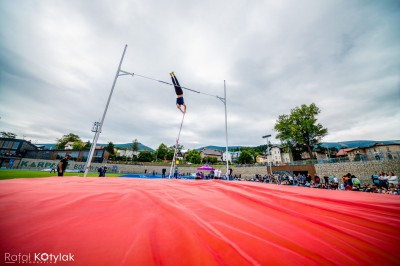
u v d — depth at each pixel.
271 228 0.89
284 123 30.66
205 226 0.88
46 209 1.00
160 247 0.66
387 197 1.71
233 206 1.33
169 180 3.60
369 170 18.03
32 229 0.74
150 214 1.03
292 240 0.77
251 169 31.02
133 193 1.63
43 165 32.78
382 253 0.69
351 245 0.74
